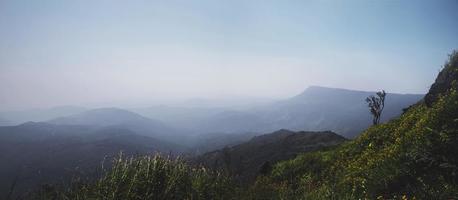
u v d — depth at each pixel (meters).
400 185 8.34
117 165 7.35
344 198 8.97
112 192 6.82
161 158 8.07
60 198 7.01
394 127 14.75
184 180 8.23
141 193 7.13
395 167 8.95
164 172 7.74
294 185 14.40
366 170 10.66
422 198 7.20
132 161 7.63
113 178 7.07
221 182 9.47
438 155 8.14
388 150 11.06
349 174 11.60
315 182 14.45
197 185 8.46
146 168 7.56
